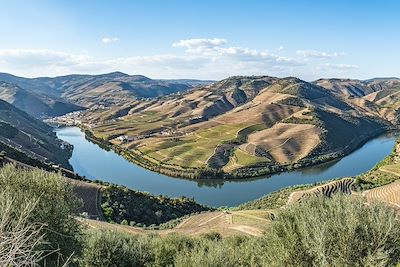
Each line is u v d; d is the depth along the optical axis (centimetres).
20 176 1680
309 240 1239
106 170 15225
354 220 1199
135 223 7056
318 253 1200
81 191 7762
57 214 1576
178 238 2619
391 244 1179
